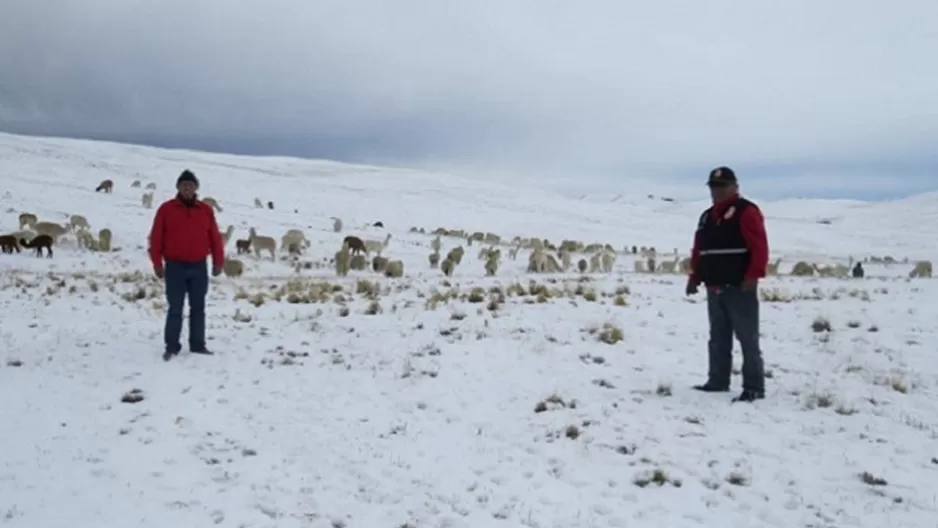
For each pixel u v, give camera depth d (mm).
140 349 9812
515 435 6719
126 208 35812
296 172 82062
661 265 31812
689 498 5441
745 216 7523
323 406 7527
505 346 9961
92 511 5117
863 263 46281
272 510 5215
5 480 5582
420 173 94438
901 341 10609
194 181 9375
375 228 41062
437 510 5258
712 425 6883
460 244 36875
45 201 35000
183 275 9438
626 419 7047
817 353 9977
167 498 5363
